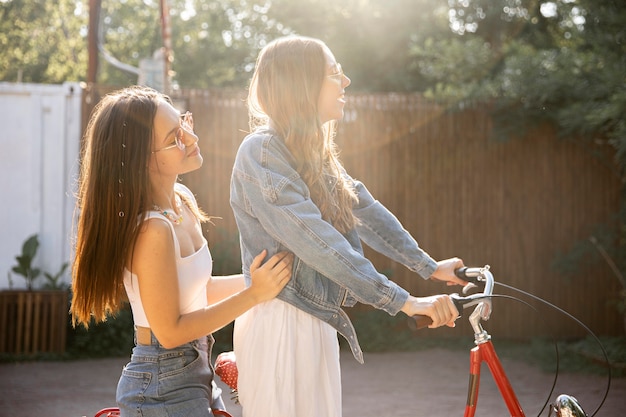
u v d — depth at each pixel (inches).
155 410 95.9
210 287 112.1
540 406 250.8
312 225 93.4
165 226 94.8
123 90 100.8
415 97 398.3
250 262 101.3
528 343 387.9
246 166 98.0
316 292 98.9
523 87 378.6
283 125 99.1
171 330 94.0
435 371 317.7
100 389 283.3
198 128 386.3
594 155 395.2
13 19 869.2
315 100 99.3
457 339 388.2
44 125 385.1
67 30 899.4
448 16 696.4
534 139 400.2
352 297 104.4
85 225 96.2
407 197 397.7
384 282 94.4
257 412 98.3
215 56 924.0
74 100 385.7
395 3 685.3
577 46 438.9
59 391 280.1
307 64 98.8
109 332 358.6
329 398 99.9
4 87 381.7
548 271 399.5
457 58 438.9
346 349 373.4
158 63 391.9
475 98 392.8
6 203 383.6
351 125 395.2
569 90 380.2
